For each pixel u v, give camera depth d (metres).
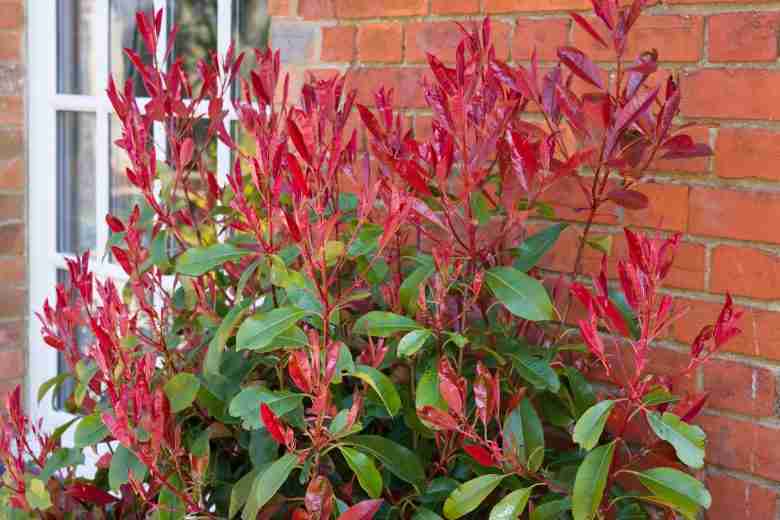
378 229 1.51
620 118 1.41
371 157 2.09
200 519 1.41
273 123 1.68
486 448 1.46
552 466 1.58
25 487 1.61
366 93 2.11
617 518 1.50
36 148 3.00
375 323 1.37
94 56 2.90
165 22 2.73
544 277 1.76
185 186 1.76
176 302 1.80
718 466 1.66
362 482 1.26
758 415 1.61
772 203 1.58
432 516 1.37
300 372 1.25
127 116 1.65
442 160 1.36
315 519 1.24
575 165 1.37
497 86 1.50
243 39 2.61
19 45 2.96
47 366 3.02
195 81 2.69
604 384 1.79
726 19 1.61
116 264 2.90
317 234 1.31
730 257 1.63
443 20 1.98
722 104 1.63
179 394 1.46
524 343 1.60
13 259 3.00
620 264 1.25
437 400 1.34
